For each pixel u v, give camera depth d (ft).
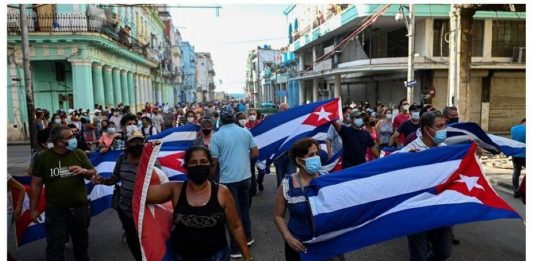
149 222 10.32
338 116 22.91
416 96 73.10
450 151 13.29
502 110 72.95
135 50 104.32
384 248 17.83
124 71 101.71
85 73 73.46
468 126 19.22
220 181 17.65
